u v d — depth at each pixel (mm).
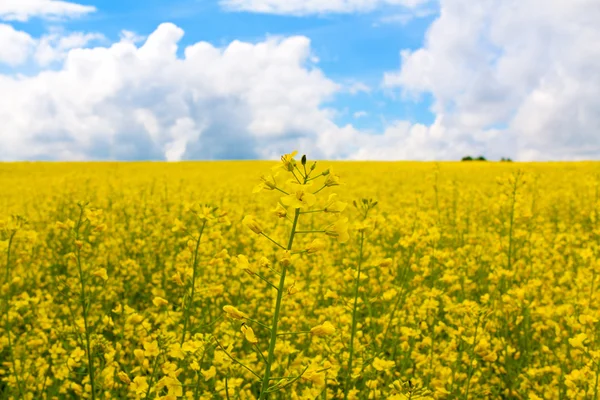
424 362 5332
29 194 19406
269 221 13414
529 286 7008
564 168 34219
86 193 17484
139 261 10492
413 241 6555
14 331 6629
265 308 7332
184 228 4844
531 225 10289
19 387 4762
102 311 6945
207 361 4750
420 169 35219
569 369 5586
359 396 4805
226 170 38906
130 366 5445
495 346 5824
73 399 5633
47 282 8875
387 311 6395
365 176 29922
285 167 2865
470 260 9172
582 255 6422
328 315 6172
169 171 37969
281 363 4895
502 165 40688
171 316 5359
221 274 8172
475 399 5312
